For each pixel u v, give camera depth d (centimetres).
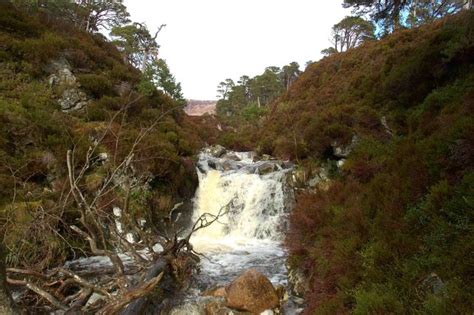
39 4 2131
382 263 464
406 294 390
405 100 1213
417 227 471
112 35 3072
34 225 701
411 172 590
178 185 1364
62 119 1267
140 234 835
